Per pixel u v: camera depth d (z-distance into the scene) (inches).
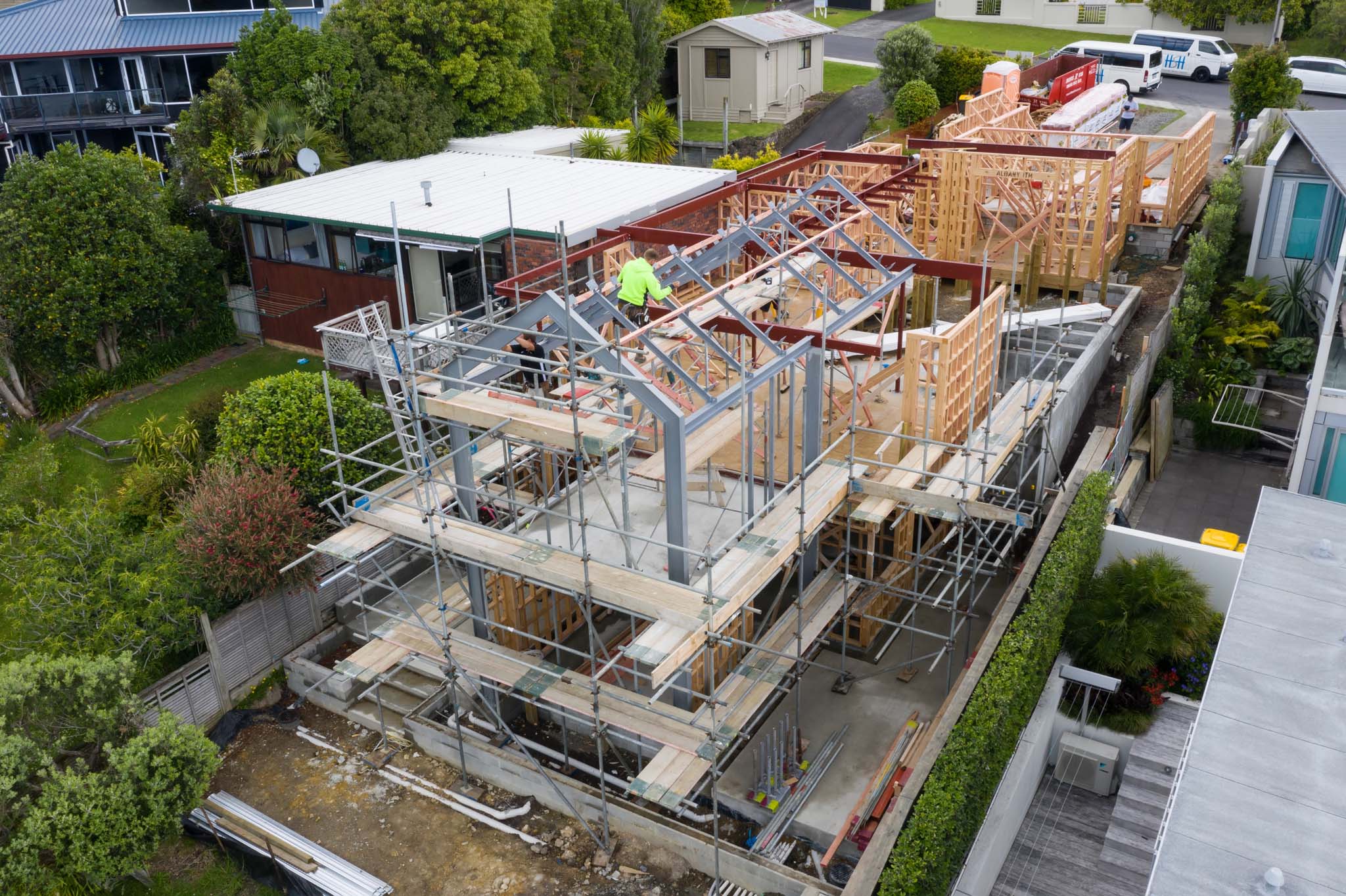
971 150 986.7
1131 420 817.5
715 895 547.5
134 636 647.1
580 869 570.9
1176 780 396.5
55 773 528.1
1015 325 845.2
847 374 680.4
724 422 608.1
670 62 2023.9
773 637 611.5
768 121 1850.4
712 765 519.8
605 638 724.0
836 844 548.4
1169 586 600.7
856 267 738.2
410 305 1033.5
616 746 641.6
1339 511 568.4
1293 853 362.3
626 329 702.5
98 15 1605.6
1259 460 843.4
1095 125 1295.5
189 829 602.9
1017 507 673.0
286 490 701.9
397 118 1280.8
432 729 647.1
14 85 1556.3
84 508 716.7
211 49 1556.3
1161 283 1029.8
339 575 612.1
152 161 1240.8
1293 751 404.8
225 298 1123.3
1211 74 1812.3
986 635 590.6
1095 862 547.8
